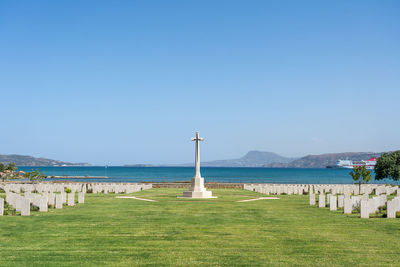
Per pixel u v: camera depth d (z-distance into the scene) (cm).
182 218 1952
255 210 2353
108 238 1409
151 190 4866
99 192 4331
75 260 1096
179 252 1195
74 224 1733
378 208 2336
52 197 2511
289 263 1069
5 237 1426
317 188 4234
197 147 3650
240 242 1344
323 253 1184
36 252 1191
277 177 14300
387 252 1200
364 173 4275
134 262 1075
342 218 1967
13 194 2434
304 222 1819
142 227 1655
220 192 4488
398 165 5712
